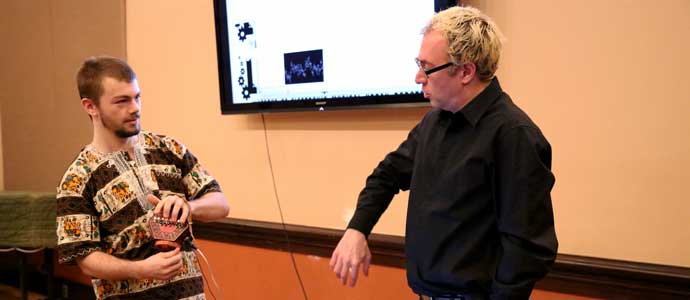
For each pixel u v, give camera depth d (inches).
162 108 127.1
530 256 48.7
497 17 80.4
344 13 91.5
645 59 69.4
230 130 115.1
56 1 144.3
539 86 77.4
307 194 104.1
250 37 104.4
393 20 86.2
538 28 76.9
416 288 58.4
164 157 65.7
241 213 115.3
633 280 70.7
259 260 111.5
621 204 72.5
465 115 52.9
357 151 96.0
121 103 59.6
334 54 93.4
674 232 69.1
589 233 75.2
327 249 100.6
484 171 51.4
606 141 72.9
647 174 70.3
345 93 92.9
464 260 52.9
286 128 105.8
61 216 59.5
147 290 61.2
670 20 67.4
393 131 91.0
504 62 80.3
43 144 153.2
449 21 52.4
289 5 98.3
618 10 70.8
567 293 76.1
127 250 61.0
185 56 120.7
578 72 74.2
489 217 52.4
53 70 147.6
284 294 108.3
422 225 55.7
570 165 75.9
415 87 84.9
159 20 124.6
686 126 67.3
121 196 61.2
